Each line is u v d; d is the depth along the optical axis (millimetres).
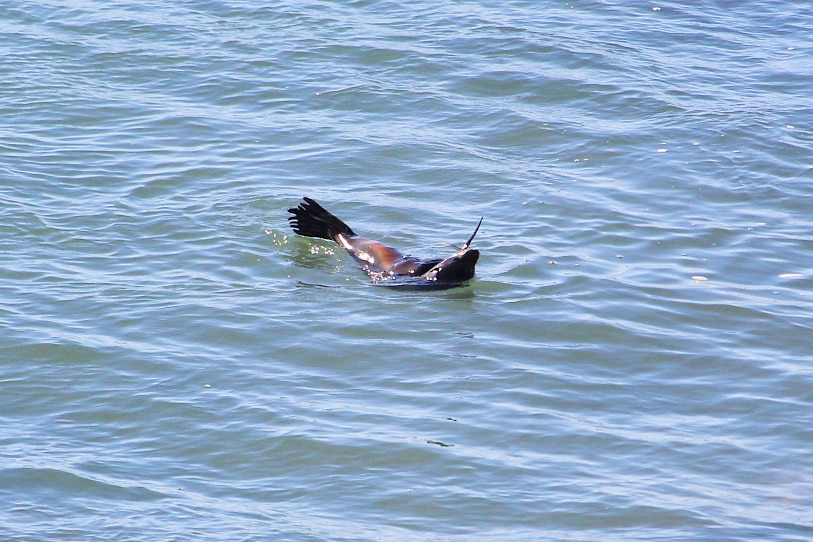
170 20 33406
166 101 27984
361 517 12992
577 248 20812
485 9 35000
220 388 15836
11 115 26516
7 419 14953
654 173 24344
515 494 13469
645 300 18812
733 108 27891
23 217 21125
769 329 17953
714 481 13836
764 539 12617
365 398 15672
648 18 34812
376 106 27953
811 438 14859
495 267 19906
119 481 13586
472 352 17016
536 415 15281
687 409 15633
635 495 13469
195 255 20094
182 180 23312
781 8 36125
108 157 24375
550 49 31516
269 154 24922
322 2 35344
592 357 17000
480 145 25812
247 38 32281
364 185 23469
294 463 14086
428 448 14383
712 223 21984
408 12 34562
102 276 19156
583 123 27047
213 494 13414
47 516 12781
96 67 29906
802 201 23109
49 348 16703
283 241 20812
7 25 32500
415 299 18734
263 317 17922
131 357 16562
